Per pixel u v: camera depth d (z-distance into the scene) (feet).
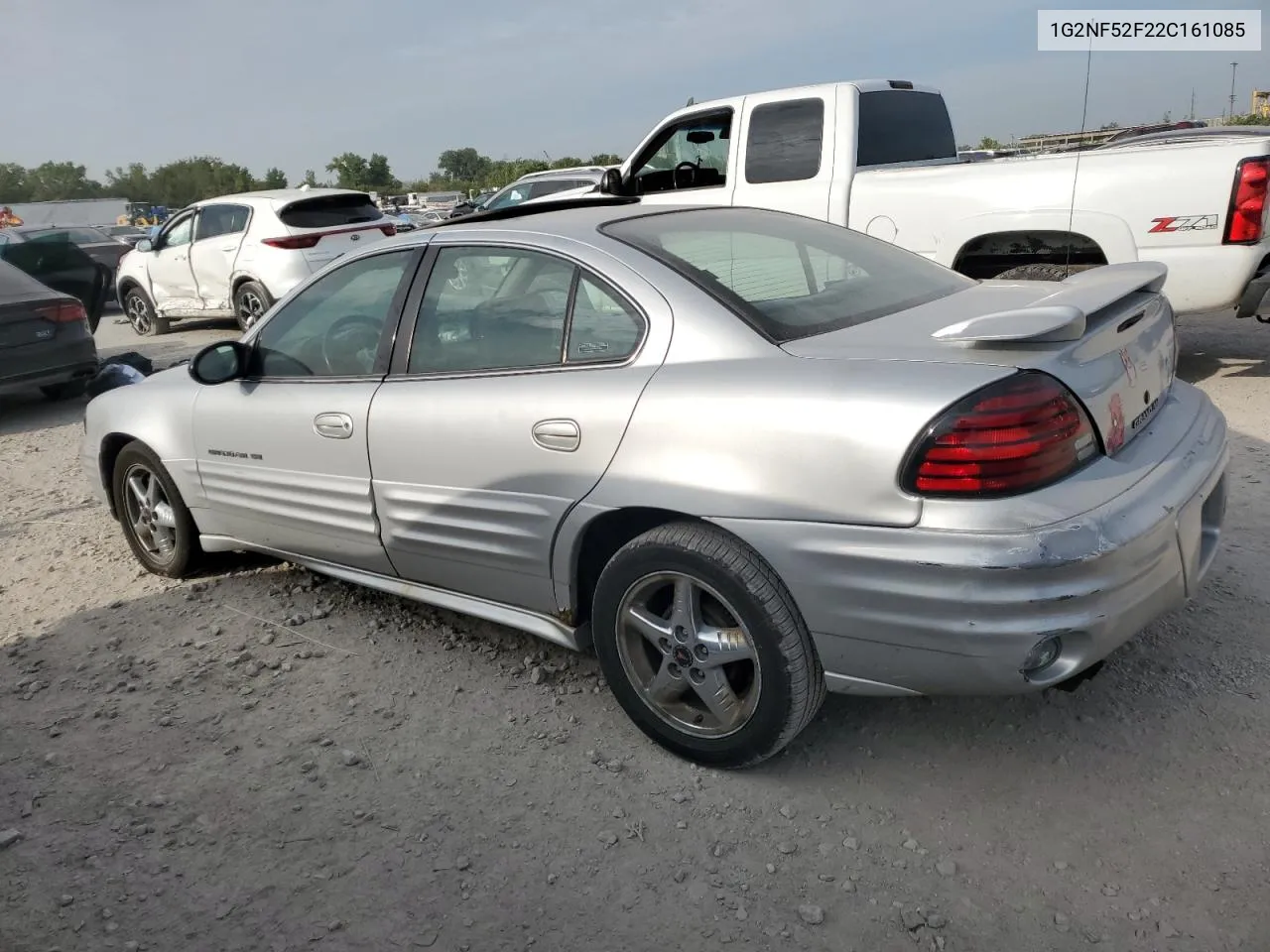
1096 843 8.02
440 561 10.98
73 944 7.69
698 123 25.85
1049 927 7.24
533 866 8.25
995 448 7.30
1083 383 7.85
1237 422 18.60
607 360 9.42
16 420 27.99
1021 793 8.68
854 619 7.94
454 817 8.91
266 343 12.76
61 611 14.03
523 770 9.55
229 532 13.65
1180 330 27.84
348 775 9.61
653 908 7.70
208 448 13.24
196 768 9.91
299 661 11.96
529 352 10.03
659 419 8.70
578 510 9.34
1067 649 7.56
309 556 12.85
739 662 9.05
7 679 12.06
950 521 7.36
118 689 11.60
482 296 10.54
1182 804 8.36
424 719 10.53
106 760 10.15
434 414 10.46
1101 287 9.20
